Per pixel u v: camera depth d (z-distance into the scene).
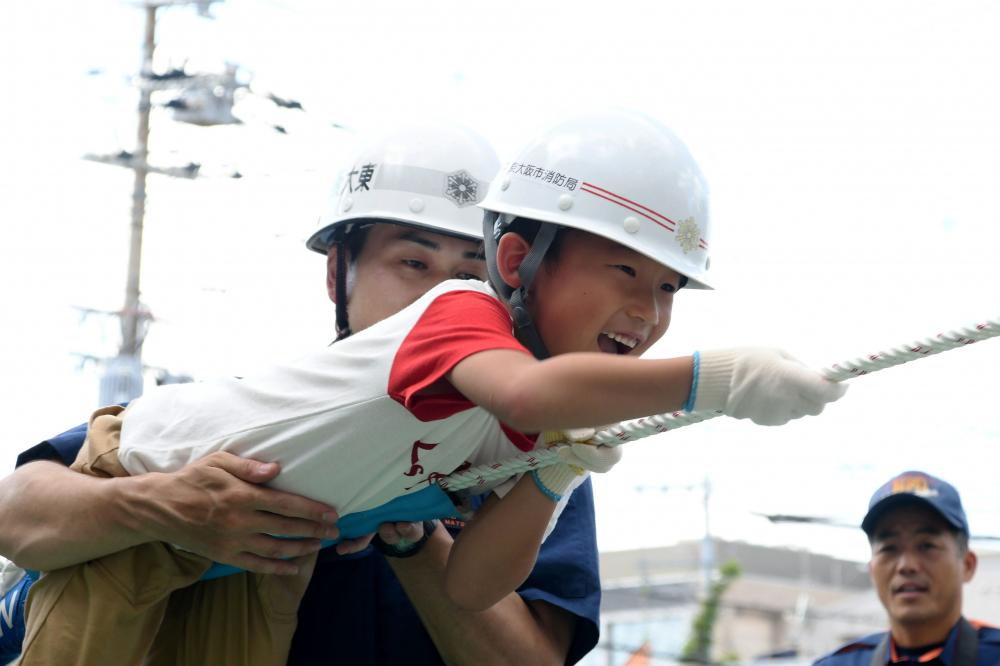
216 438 2.81
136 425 3.01
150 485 2.78
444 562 3.06
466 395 2.42
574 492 3.49
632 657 18.30
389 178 3.77
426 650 3.27
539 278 2.71
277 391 2.79
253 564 2.77
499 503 2.79
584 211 2.68
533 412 2.24
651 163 2.71
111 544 2.84
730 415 2.23
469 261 3.76
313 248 4.10
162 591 2.91
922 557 4.78
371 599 3.29
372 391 2.61
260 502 2.69
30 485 3.00
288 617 3.04
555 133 2.80
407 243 3.72
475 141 3.92
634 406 2.23
